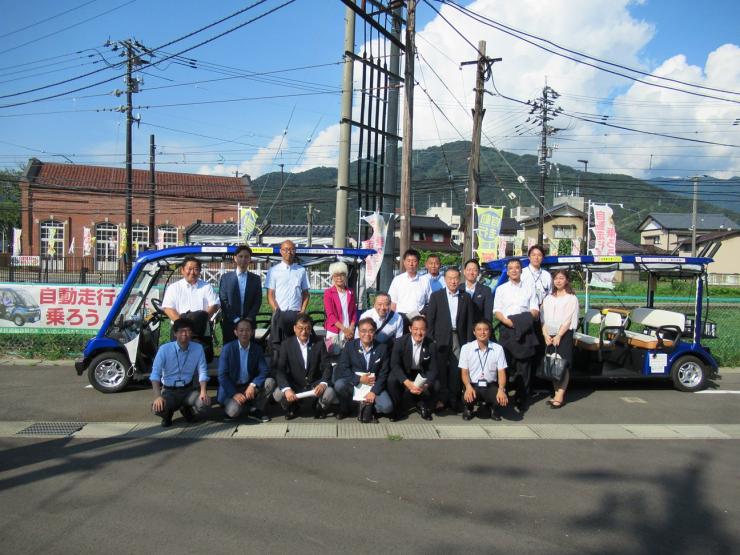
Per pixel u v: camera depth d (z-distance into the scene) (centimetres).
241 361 655
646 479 506
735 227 4988
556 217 4650
